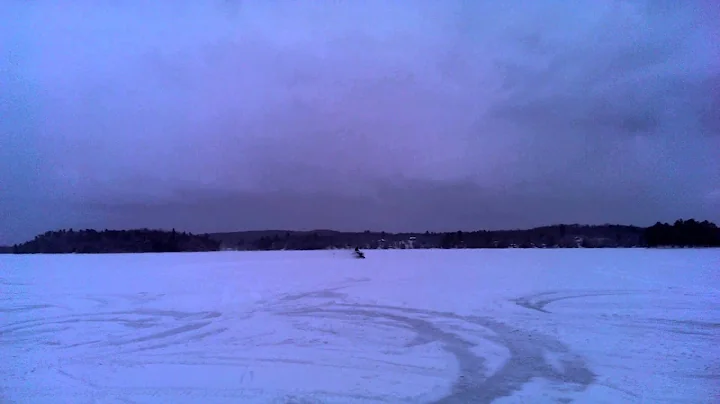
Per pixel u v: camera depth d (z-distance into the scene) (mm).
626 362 9859
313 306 17094
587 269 29016
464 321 14180
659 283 21922
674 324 13406
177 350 11180
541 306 16547
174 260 43812
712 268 28203
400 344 11547
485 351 10844
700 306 16125
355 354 10664
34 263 39938
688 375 8977
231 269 32406
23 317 15562
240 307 17078
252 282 24578
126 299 19172
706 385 8438
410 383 8680
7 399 7977
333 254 54031
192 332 13117
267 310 16406
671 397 7883
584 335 12219
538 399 7844
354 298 18812
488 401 7789
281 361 10141
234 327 13664
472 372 9305
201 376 9156
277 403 7730
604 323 13625
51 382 8875
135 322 14609
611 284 21828
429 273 28281
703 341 11492
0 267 35438
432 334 12547
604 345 11211
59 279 26719
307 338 12234
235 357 10492
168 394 8180
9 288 22797
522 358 10234
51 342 12148
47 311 16625
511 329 13031
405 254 50594
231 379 8961
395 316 15062
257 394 8141
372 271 30062
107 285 23781
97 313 16172
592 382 8648
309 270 31219
